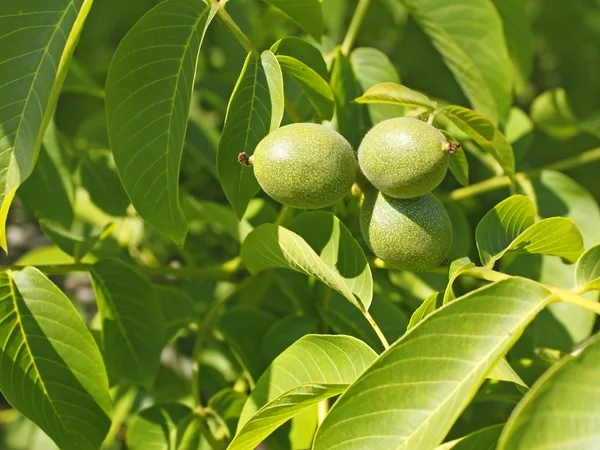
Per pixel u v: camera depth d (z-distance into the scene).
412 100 0.44
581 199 0.55
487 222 0.43
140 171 0.42
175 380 0.62
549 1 0.78
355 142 0.52
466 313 0.34
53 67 0.41
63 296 0.44
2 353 0.43
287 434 0.46
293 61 0.44
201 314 0.60
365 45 0.76
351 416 0.33
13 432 0.68
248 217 0.55
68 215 0.55
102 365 0.44
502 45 0.53
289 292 0.51
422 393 0.33
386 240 0.43
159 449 0.48
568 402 0.31
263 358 0.49
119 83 0.41
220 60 0.68
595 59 0.82
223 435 0.48
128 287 0.49
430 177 0.41
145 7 0.70
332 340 0.40
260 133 0.43
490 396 0.45
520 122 0.59
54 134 0.55
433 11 0.53
